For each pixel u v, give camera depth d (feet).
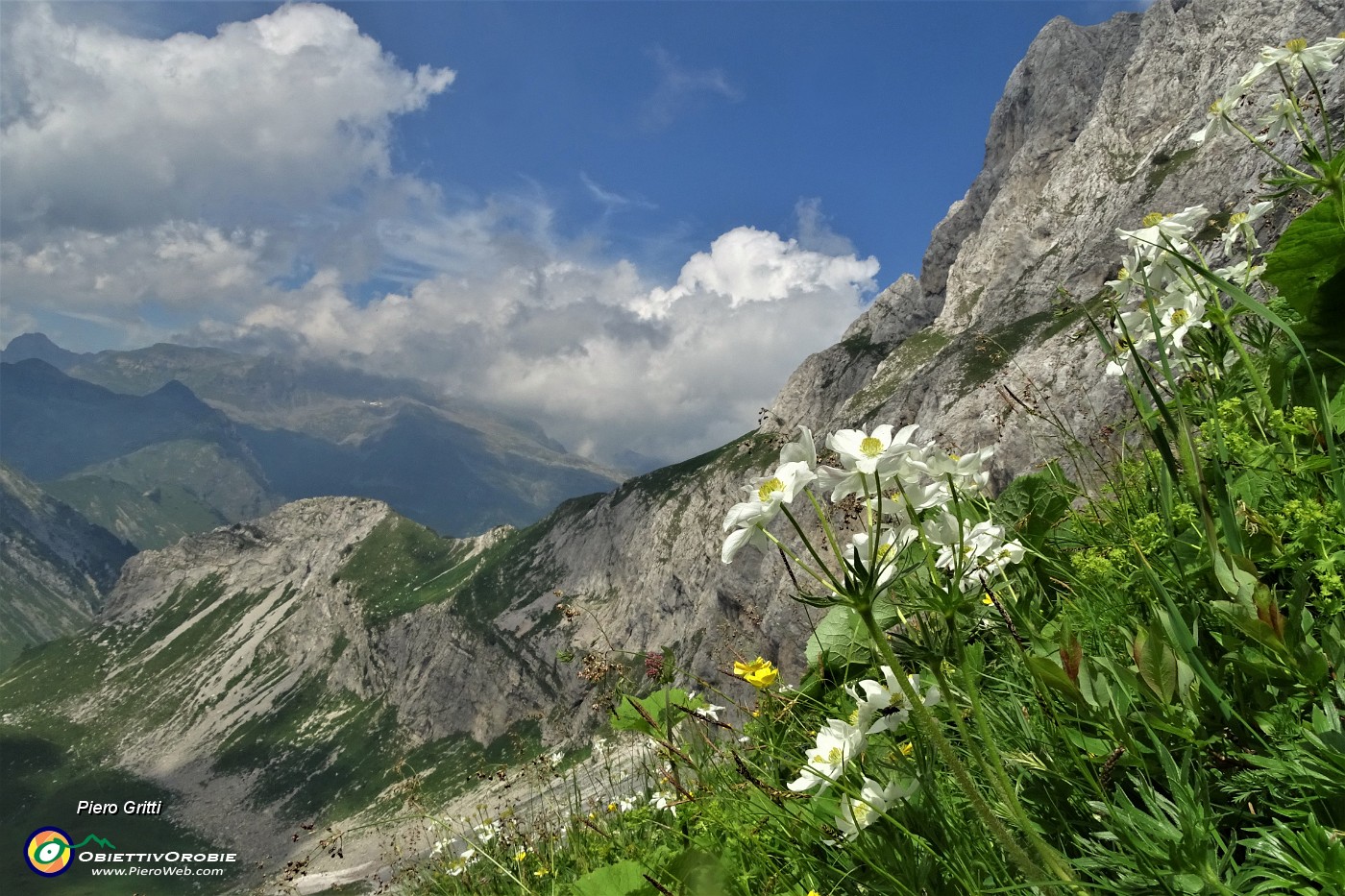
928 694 6.57
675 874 8.29
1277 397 8.89
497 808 19.04
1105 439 11.30
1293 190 9.28
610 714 12.40
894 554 5.33
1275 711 5.60
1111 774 5.83
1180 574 7.11
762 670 10.89
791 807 8.39
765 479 5.58
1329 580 5.77
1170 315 9.45
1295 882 4.52
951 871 6.03
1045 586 10.39
